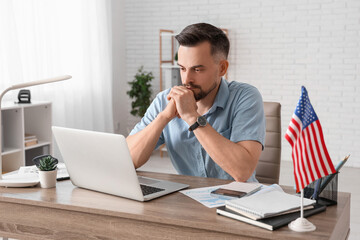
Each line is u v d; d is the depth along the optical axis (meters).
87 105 5.34
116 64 6.25
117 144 1.48
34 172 1.88
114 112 6.29
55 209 1.53
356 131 5.41
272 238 1.22
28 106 3.79
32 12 4.29
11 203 1.60
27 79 4.25
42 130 4.15
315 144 1.32
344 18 5.32
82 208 1.47
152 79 6.35
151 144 1.93
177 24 6.09
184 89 1.80
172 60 6.14
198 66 1.77
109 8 5.78
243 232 1.26
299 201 1.42
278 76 5.67
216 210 1.39
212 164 2.01
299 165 1.30
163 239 1.38
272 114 2.37
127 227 1.43
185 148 2.05
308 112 1.32
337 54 5.39
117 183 1.56
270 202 1.39
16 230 1.61
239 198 1.47
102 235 1.47
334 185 1.49
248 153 1.77
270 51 5.67
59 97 4.76
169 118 1.91
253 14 5.69
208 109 2.00
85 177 1.66
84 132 1.57
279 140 2.35
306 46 5.51
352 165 5.45
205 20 5.92
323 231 1.25
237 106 1.96
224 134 1.98
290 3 5.52
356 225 3.36
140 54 6.38
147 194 1.58
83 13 5.20
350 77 5.37
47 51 4.54
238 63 5.83
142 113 5.98
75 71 5.09
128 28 6.39
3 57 3.95
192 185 1.76
